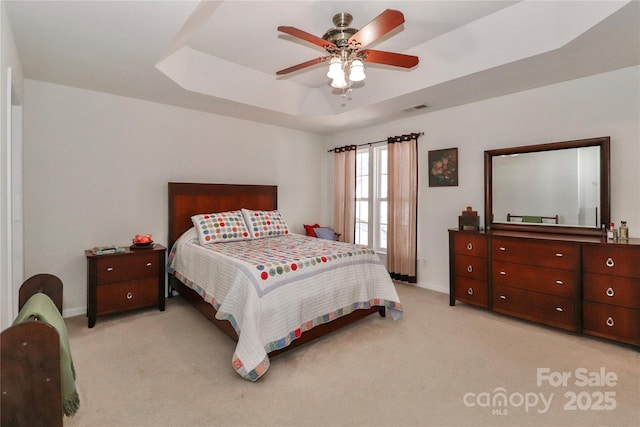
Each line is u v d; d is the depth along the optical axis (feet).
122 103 11.53
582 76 9.66
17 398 2.98
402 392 6.47
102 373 7.14
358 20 8.48
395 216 14.67
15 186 9.04
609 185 9.25
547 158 10.51
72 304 10.72
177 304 11.89
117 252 10.35
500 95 11.43
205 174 13.66
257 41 9.62
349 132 17.12
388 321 10.24
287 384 6.77
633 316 7.94
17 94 8.02
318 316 8.45
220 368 7.40
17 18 6.40
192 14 6.46
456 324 9.93
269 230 13.32
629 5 6.00
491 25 8.36
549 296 9.27
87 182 10.93
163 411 5.90
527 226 10.89
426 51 9.82
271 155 15.92
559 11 7.29
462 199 12.71
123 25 6.75
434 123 13.48
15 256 9.01
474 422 5.62
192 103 12.34
